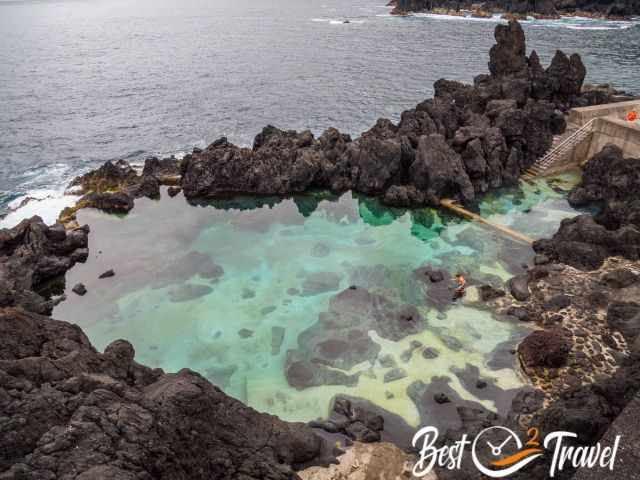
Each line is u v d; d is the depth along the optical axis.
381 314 40.44
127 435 19.14
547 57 132.75
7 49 187.00
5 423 18.92
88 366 23.67
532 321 38.53
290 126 91.31
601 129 62.22
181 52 169.50
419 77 121.69
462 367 34.62
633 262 43.72
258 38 194.75
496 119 65.06
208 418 22.88
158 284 45.84
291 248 51.16
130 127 93.31
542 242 47.56
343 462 27.33
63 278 47.47
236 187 63.00
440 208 58.09
